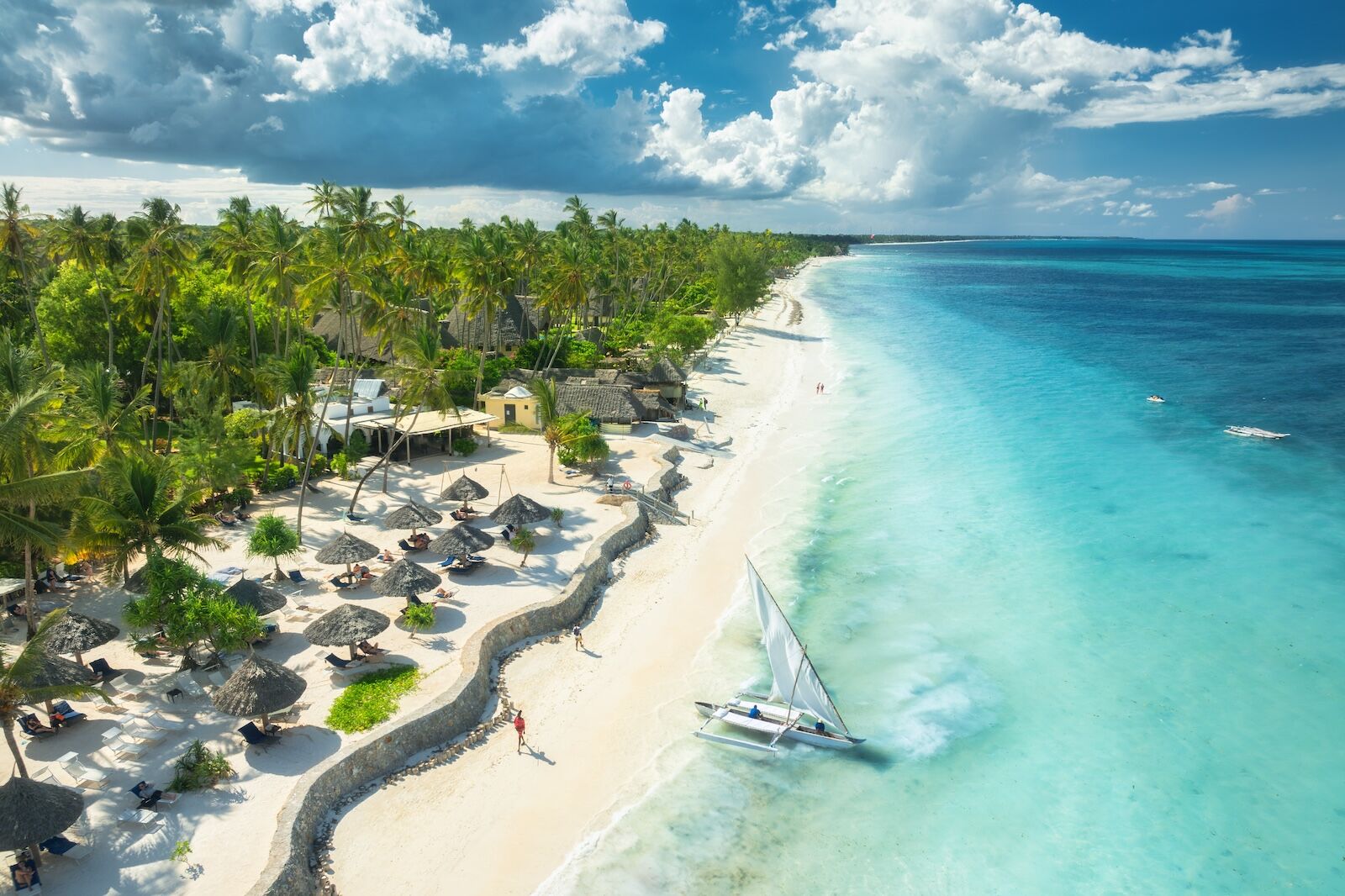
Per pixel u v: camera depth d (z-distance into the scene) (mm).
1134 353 120062
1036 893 24375
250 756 26953
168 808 24391
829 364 110750
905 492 58562
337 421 60594
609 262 119062
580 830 26359
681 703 33438
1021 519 53344
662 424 73938
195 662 31875
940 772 29656
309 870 23562
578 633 37000
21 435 27156
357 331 75938
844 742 30859
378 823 25828
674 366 88062
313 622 35312
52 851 22156
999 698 34125
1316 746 30797
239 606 32344
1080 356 117812
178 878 21844
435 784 27828
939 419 79688
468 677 32156
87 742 27375
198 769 25625
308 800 24906
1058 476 62000
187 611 30109
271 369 46812
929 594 43031
